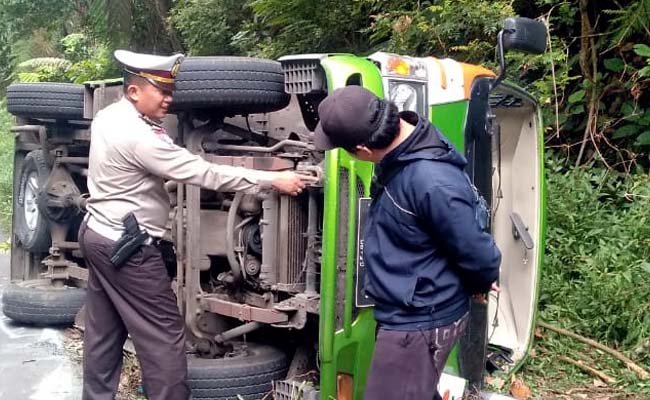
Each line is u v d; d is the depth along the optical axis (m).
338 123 2.64
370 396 2.80
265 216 3.89
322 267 3.42
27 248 5.82
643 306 4.96
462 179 2.64
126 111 3.47
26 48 15.52
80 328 5.41
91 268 3.58
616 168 6.94
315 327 4.13
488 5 6.45
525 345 4.88
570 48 7.38
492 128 4.22
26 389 4.41
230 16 9.12
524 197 4.96
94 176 3.51
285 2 7.72
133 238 3.42
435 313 2.73
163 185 3.56
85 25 12.12
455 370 3.94
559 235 5.83
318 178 3.63
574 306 5.28
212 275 4.41
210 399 3.94
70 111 5.24
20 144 5.91
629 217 5.89
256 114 4.58
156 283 3.49
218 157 4.10
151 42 10.70
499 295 5.07
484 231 2.67
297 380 4.09
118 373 3.76
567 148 6.99
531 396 4.44
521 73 6.71
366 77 3.55
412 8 7.02
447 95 3.91
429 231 2.66
